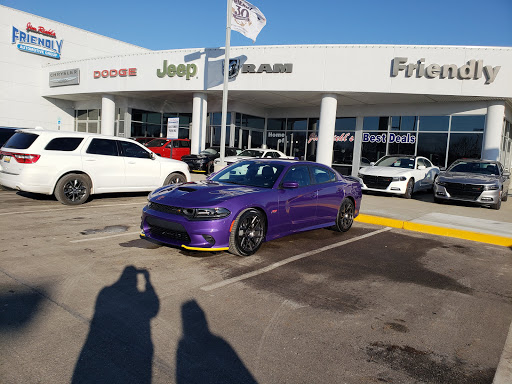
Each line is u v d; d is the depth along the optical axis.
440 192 12.05
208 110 23.12
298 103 21.03
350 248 6.32
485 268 5.58
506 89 14.88
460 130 17.30
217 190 5.55
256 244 5.54
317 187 6.66
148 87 19.89
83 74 22.73
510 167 21.33
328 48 16.34
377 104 19.31
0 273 4.29
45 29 26.36
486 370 2.91
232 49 17.59
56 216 7.46
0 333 3.05
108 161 9.33
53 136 8.70
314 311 3.79
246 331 3.32
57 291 3.91
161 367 2.73
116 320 3.38
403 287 4.61
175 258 5.23
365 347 3.16
